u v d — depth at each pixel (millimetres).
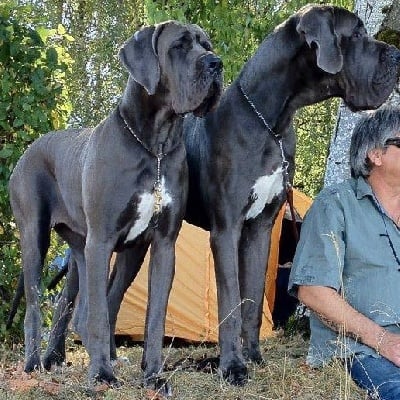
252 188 4246
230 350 4172
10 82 5859
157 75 3889
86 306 4582
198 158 4406
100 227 4016
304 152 13430
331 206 3969
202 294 6094
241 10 8336
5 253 5965
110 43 15727
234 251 4273
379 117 3908
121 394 3783
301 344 5434
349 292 3955
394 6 5504
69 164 4473
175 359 4965
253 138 4219
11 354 5316
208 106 3896
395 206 3957
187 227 6309
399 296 3879
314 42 4102
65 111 6332
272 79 4281
